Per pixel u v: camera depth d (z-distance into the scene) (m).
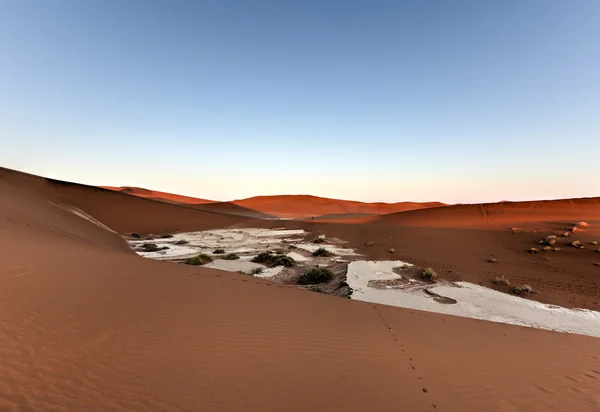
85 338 4.75
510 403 4.52
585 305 13.70
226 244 34.66
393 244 32.28
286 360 5.02
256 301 8.21
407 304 12.88
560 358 6.77
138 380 3.85
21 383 3.48
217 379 4.13
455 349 6.63
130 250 28.17
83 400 3.34
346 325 7.29
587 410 4.52
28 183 48.19
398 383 4.73
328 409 3.79
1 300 5.68
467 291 15.12
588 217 45.81
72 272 8.18
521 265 21.36
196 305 7.06
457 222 51.78
